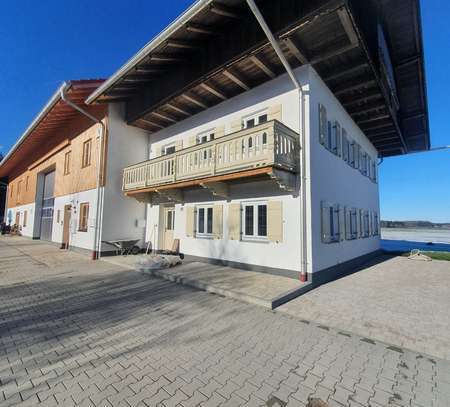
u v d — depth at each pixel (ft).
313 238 23.06
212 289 20.59
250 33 22.34
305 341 12.59
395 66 35.91
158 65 29.19
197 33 24.34
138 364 10.37
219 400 8.32
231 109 30.45
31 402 8.10
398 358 11.16
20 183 83.20
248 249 26.68
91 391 8.66
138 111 35.88
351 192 34.45
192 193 33.50
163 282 23.40
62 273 26.89
